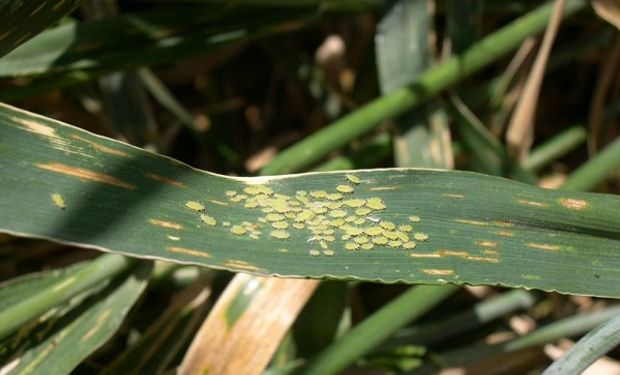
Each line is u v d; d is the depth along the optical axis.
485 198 0.10
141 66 0.13
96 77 0.13
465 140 0.14
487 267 0.10
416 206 0.10
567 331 0.13
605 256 0.10
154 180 0.10
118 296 0.11
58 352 0.11
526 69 0.14
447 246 0.10
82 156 0.09
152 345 0.12
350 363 0.12
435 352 0.14
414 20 0.14
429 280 0.10
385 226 0.10
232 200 0.10
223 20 0.14
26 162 0.09
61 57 0.13
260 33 0.14
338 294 0.13
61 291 0.11
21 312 0.11
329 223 0.10
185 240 0.10
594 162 0.13
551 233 0.10
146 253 0.09
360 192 0.10
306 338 0.13
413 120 0.14
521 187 0.10
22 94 0.13
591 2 0.13
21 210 0.09
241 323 0.11
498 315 0.14
